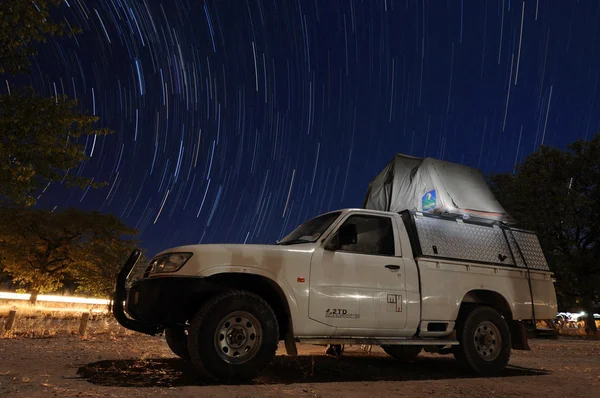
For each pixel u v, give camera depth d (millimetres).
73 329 12070
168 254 5043
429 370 6617
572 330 27703
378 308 5555
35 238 27062
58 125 12094
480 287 6395
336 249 5590
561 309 27953
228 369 4609
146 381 4723
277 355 7527
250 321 4816
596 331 25594
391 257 5867
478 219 7047
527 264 6977
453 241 6434
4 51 10859
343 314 5332
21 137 11750
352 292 5441
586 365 7945
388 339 5621
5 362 5812
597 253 25938
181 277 4758
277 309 5297
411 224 6273
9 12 10641
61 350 7371
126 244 27828
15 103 11570
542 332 6789
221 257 4941
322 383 5070
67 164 12445
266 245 5340
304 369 6145
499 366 6250
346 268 5500
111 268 25219
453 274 6234
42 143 11992
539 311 6859
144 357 6754
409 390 4816
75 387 4258
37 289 27500
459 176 7512
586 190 26500
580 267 25219
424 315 5848
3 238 26375
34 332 10688
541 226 24109
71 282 38469
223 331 4699
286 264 5180
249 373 4676
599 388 5305
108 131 13359
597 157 25625
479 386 5215
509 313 6648
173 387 4383
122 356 6844
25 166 11555
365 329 5473
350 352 8570
